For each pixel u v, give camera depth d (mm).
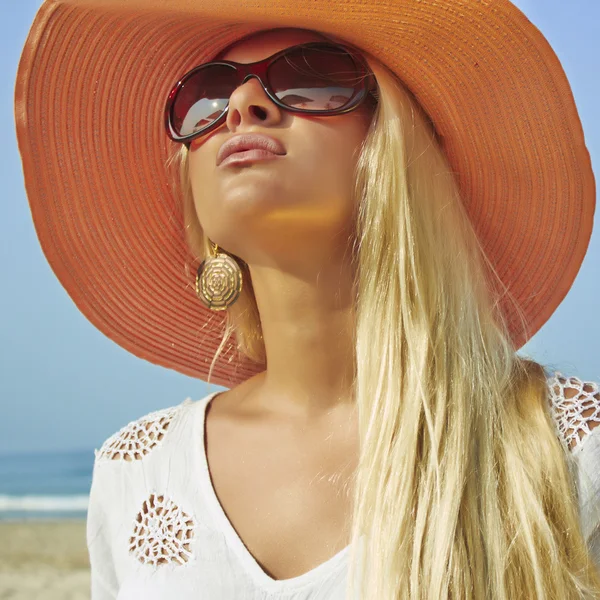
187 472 1675
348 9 1532
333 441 1620
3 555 12383
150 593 1542
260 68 1566
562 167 1746
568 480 1465
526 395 1562
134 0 1610
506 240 1875
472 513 1438
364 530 1432
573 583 1401
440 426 1486
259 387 1836
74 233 2037
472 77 1669
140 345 2160
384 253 1591
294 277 1615
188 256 2113
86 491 30375
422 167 1655
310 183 1513
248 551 1516
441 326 1566
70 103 1947
